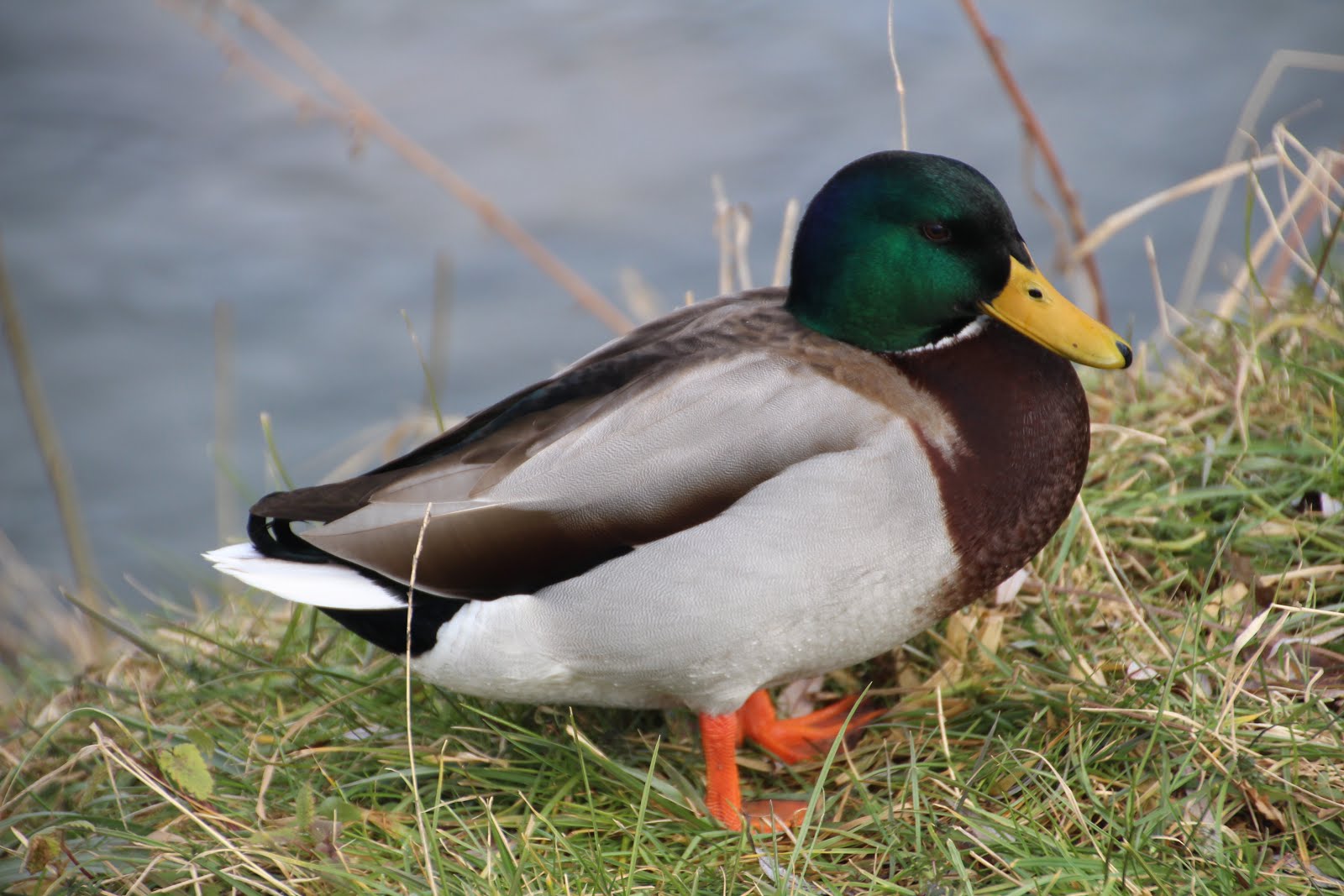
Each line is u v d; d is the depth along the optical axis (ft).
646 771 22.85
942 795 20.71
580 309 55.36
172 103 66.33
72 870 20.07
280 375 53.21
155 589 44.24
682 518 19.80
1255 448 25.63
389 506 20.57
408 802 21.66
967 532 20.39
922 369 21.09
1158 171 58.90
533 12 72.59
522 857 19.62
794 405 20.02
